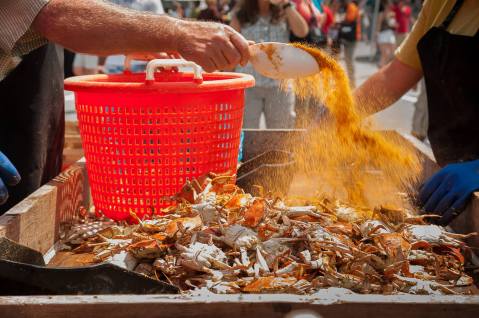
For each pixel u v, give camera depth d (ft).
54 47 8.04
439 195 6.61
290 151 8.39
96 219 6.84
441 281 5.20
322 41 15.20
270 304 3.84
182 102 6.43
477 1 7.76
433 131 8.06
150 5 10.81
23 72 7.53
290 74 6.40
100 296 3.91
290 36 15.02
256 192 7.26
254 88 14.62
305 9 14.98
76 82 6.54
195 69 6.33
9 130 7.68
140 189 6.67
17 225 5.46
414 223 6.21
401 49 8.75
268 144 9.38
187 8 27.37
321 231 5.35
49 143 8.11
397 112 23.73
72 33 5.67
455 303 3.80
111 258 5.39
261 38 14.89
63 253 6.21
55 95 8.15
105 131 6.58
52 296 3.91
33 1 5.60
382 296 3.90
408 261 5.19
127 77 7.66
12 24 5.60
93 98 6.53
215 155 6.81
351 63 25.67
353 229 5.70
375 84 8.83
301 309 3.84
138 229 5.83
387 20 35.55
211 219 5.65
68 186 6.95
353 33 25.17
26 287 4.36
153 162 6.59
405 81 8.76
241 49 5.90
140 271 5.25
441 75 7.80
